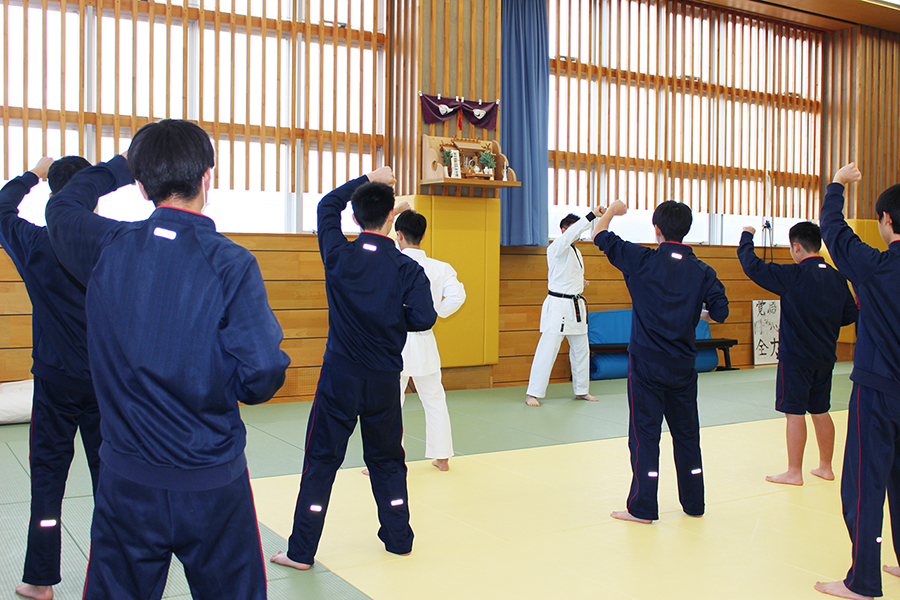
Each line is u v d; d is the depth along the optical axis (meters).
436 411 4.25
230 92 6.33
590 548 3.07
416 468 4.32
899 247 2.53
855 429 2.60
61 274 2.22
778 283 3.96
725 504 3.71
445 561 2.90
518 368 7.73
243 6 6.43
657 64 8.52
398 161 7.10
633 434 3.42
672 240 3.37
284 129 6.61
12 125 5.70
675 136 8.69
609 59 8.19
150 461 1.45
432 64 6.84
